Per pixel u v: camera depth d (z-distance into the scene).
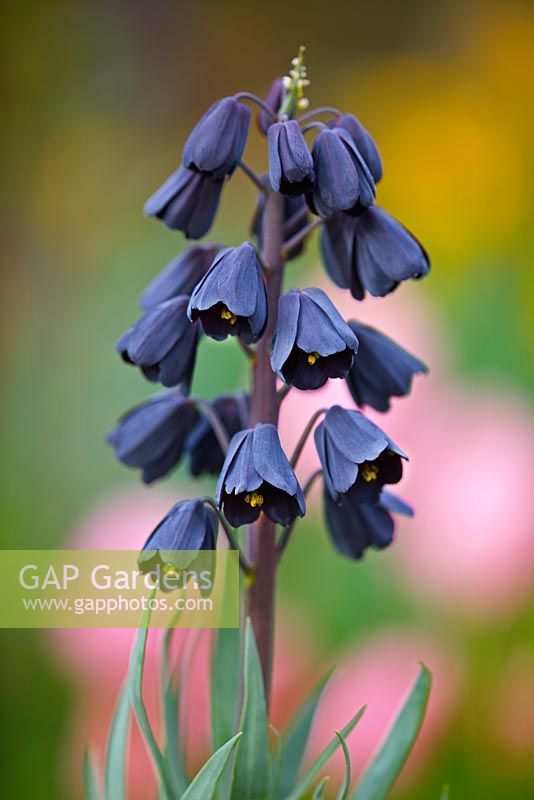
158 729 1.30
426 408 1.39
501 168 2.35
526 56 2.52
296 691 1.33
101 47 2.59
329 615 1.41
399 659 1.34
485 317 1.74
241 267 1.12
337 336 1.12
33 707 1.41
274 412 1.15
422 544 1.37
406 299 1.57
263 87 2.65
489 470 1.36
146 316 1.15
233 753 1.15
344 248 1.15
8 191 2.47
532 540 1.35
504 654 1.36
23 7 2.54
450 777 1.34
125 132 2.56
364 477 1.14
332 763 1.31
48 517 1.86
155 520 1.37
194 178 1.16
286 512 1.12
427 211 2.29
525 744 1.35
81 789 1.32
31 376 2.12
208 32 2.65
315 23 2.66
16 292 2.34
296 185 1.13
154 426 1.18
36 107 2.53
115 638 1.31
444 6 2.59
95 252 2.38
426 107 2.49
